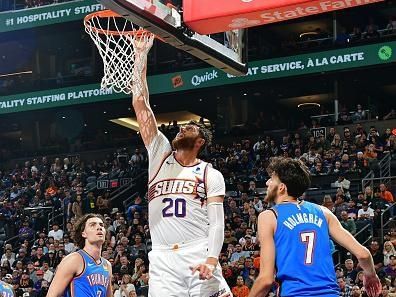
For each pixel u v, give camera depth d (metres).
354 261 15.97
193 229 5.52
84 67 33.53
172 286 5.48
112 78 6.66
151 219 5.66
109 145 31.19
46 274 19.00
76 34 33.22
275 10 6.17
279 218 4.74
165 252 5.54
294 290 4.56
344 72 27.56
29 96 31.00
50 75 35.72
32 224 23.94
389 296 12.98
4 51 35.69
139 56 6.33
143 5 6.16
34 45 35.03
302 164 4.98
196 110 33.66
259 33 32.97
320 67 26.94
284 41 34.16
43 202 25.77
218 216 5.45
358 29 27.94
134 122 35.00
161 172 5.67
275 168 4.95
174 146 5.74
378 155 22.52
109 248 19.20
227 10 6.27
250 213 19.08
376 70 27.47
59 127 34.09
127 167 27.84
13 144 37.12
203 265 5.23
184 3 6.44
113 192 25.50
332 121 27.66
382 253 15.89
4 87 31.53
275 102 32.78
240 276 15.38
